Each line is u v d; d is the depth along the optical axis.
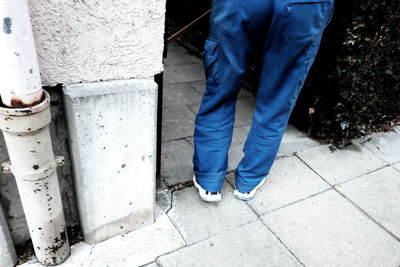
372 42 2.33
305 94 2.74
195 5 4.15
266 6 1.41
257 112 1.77
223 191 2.12
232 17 1.43
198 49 4.28
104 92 1.24
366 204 2.13
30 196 1.26
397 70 2.67
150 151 1.51
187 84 3.50
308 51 1.49
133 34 1.20
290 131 2.88
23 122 1.05
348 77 2.42
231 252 1.72
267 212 2.00
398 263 1.75
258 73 3.32
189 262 1.64
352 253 1.78
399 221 2.03
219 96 1.72
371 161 2.57
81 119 1.25
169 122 2.80
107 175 1.47
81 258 1.60
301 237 1.85
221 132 1.84
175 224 1.84
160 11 1.20
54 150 1.42
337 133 2.72
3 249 1.43
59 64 1.14
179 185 2.12
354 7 2.18
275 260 1.70
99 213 1.57
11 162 1.17
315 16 1.38
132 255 1.64
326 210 2.05
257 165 1.91
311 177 2.33
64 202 1.61
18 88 1.00
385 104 2.90
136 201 1.65
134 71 1.30
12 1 0.86
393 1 2.24
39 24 1.04
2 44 0.92
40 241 1.42
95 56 1.19
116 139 1.38
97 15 1.10
